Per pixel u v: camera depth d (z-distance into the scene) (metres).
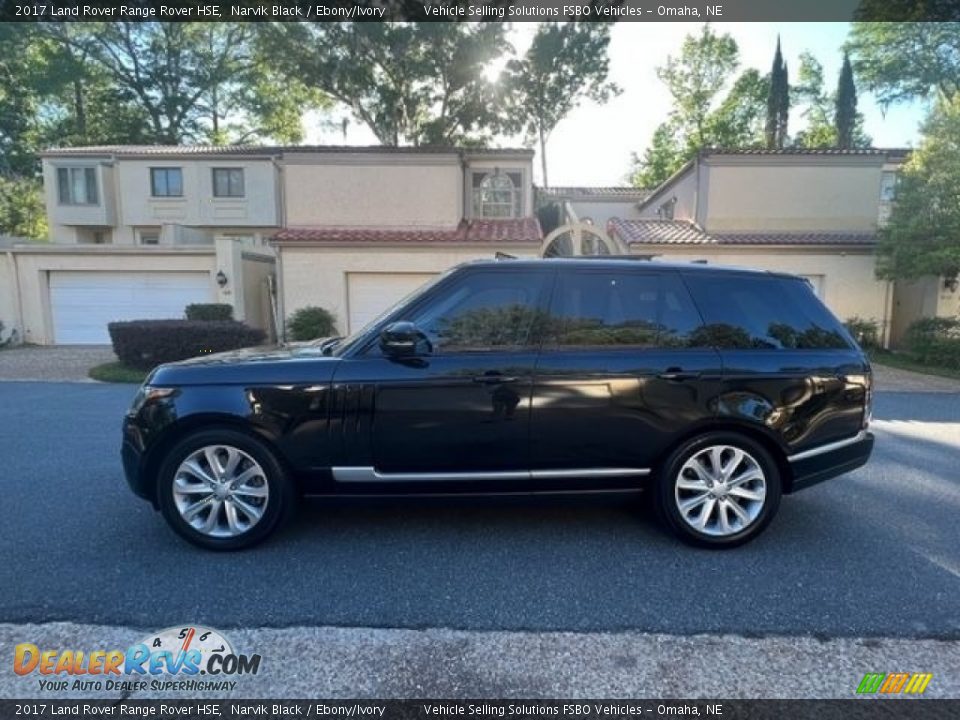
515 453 3.23
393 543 3.34
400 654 2.31
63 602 2.66
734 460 3.32
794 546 3.34
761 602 2.72
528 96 24.70
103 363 11.41
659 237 14.85
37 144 27.98
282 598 2.72
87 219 22.52
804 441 3.32
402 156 15.17
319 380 3.16
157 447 3.22
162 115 30.58
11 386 9.07
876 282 14.43
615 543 3.36
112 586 2.81
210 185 22.41
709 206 15.68
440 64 22.59
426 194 15.28
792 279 3.57
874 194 15.60
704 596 2.77
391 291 14.63
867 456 3.51
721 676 2.19
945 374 11.10
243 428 3.20
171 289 14.64
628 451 3.26
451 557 3.17
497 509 3.87
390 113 23.34
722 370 3.26
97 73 28.95
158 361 10.46
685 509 3.30
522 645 2.38
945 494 4.27
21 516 3.69
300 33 21.30
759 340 3.37
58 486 4.26
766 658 2.30
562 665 2.25
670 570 3.04
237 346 10.81
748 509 3.33
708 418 3.25
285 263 14.41
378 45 21.64
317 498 3.29
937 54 20.39
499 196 17.56
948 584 2.90
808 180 15.56
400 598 2.73
